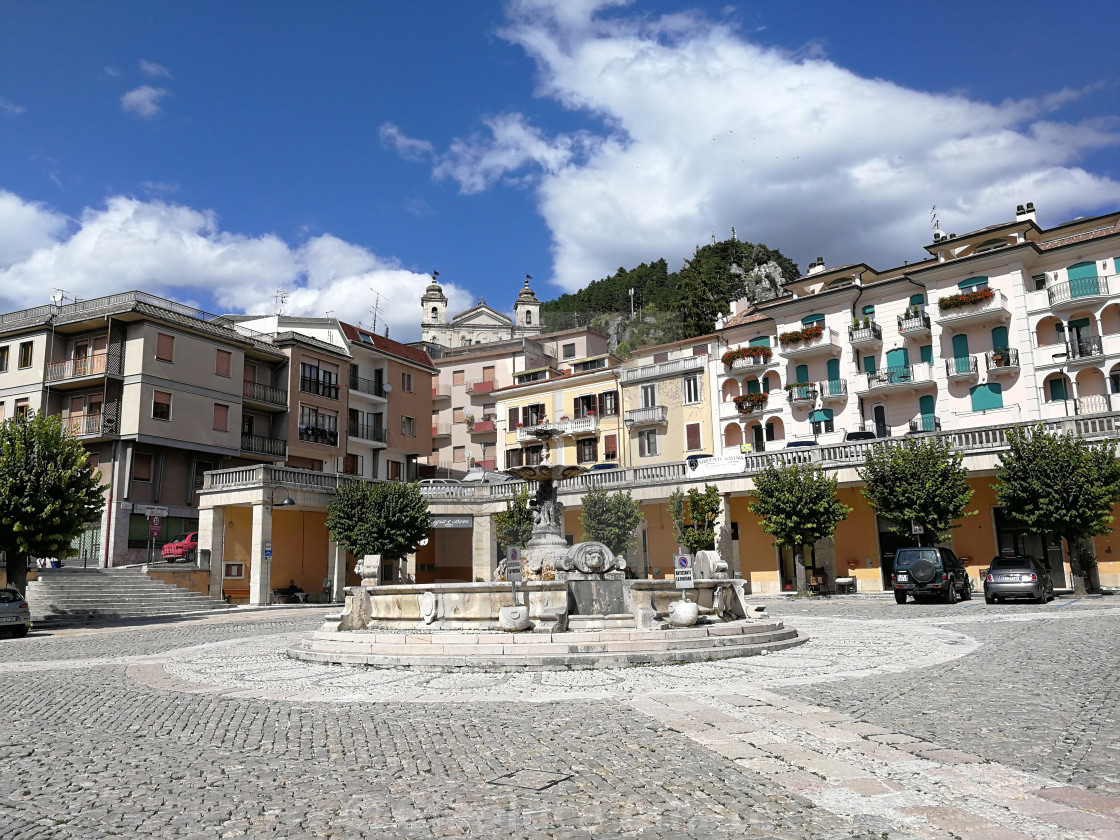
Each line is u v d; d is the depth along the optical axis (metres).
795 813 5.30
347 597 17.02
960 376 43.84
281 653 16.62
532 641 13.39
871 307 49.31
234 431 47.09
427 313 108.88
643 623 14.81
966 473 31.17
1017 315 42.94
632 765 6.65
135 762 7.34
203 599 35.47
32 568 31.67
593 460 60.00
